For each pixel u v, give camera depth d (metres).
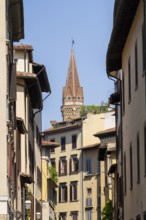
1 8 34.78
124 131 44.38
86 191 104.88
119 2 36.28
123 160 45.28
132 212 40.19
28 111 55.97
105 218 74.69
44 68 58.16
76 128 108.94
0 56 34.72
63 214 108.75
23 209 47.78
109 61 44.88
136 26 36.50
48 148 80.94
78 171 106.88
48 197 81.81
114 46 42.84
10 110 38.78
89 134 107.06
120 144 50.31
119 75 51.91
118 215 55.78
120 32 40.28
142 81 34.75
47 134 114.19
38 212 66.81
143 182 34.84
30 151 58.03
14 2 38.94
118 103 54.03
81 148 105.44
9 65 38.62
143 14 33.53
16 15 41.38
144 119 34.19
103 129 105.81
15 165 46.16
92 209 103.06
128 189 42.16
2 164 34.53
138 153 36.97
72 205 107.19
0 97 34.69
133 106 38.91
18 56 55.28
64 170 109.94
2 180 34.44
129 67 40.75
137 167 37.31
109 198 79.31
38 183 68.31
